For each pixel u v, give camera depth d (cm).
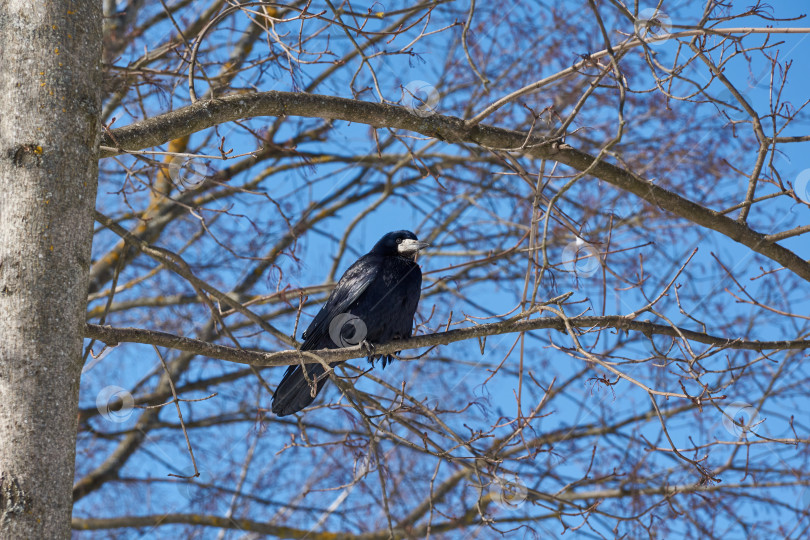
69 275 587
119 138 864
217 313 899
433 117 1015
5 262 572
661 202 1060
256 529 1659
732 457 1452
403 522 1608
